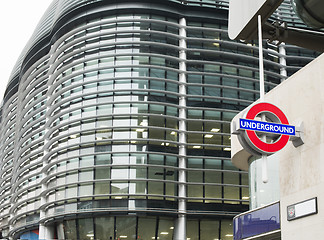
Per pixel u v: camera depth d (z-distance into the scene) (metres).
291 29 15.02
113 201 44.22
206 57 49.94
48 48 58.84
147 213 43.91
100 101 47.34
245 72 50.31
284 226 13.38
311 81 12.95
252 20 14.35
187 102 48.06
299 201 12.77
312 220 12.25
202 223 46.50
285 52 53.28
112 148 45.59
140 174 44.72
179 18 51.16
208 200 45.66
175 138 46.56
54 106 50.34
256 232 17.27
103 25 50.78
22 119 59.72
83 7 51.97
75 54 50.66
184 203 44.94
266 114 12.55
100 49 49.59
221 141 47.22
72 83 49.91
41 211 49.38
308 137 12.69
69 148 47.75
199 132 46.62
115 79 47.19
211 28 50.38
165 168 45.38
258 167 19.45
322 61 12.62
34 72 59.06
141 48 48.88
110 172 45.00
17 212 56.72
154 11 50.16
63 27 54.16
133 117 46.44
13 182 59.06
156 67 47.28
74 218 45.88
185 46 49.75
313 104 12.73
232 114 48.41
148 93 47.22
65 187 46.66
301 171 12.82
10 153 67.88
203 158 46.41
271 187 18.11
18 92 66.06
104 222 45.03
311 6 13.59
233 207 45.84
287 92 13.97
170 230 45.53
